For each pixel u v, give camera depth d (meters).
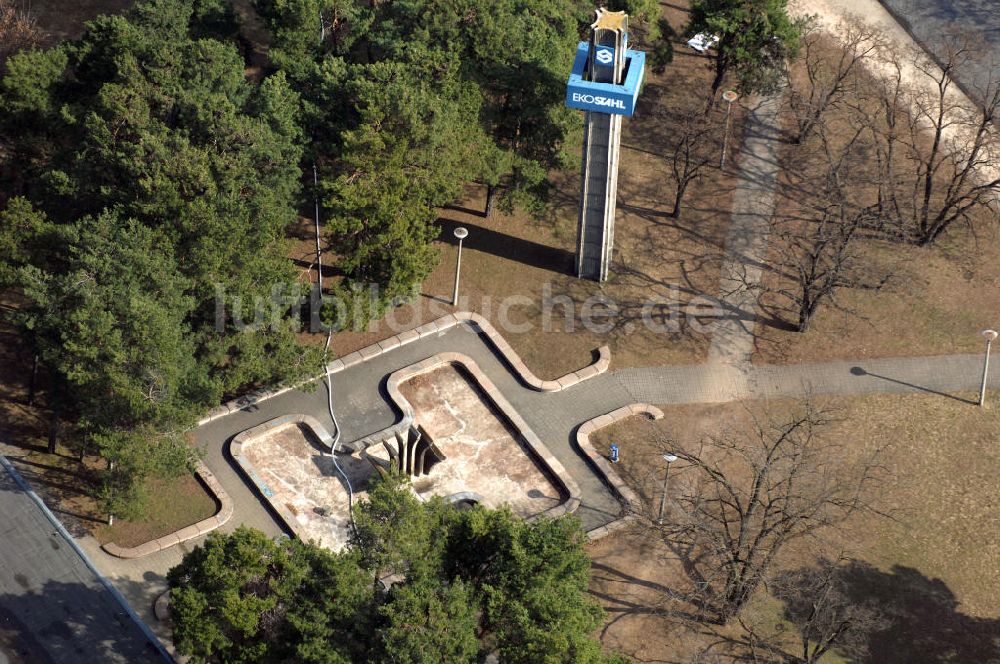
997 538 91.31
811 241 107.25
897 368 103.75
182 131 97.62
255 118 102.00
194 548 80.94
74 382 86.94
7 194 111.44
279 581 73.19
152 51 105.00
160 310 85.00
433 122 99.94
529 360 103.94
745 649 84.31
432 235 101.88
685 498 85.44
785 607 86.44
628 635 85.00
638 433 98.94
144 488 90.75
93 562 88.00
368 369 102.62
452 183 101.88
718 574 84.19
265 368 92.50
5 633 83.75
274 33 111.25
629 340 105.56
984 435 98.56
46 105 104.56
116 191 95.44
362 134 97.06
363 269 100.44
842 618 85.00
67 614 85.00
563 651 69.19
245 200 96.31
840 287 109.75
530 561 74.00
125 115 96.69
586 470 96.31
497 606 73.00
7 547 88.56
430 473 96.19
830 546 90.12
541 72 105.19
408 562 76.25
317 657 69.94
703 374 103.38
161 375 84.75
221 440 96.75
